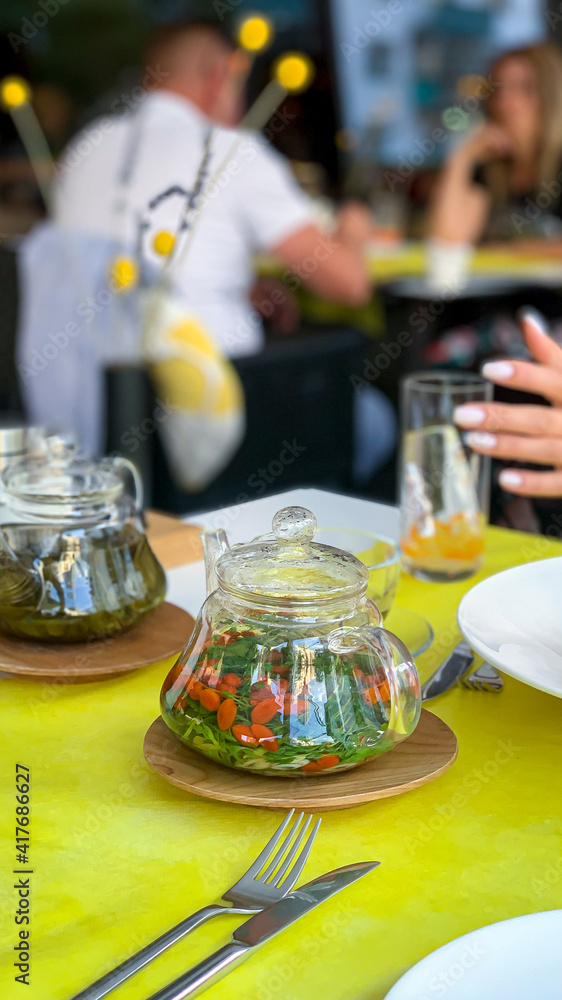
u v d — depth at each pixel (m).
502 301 2.92
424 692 0.64
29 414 2.04
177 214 1.92
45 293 1.98
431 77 3.74
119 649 0.68
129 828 0.50
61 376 1.97
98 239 1.92
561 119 2.94
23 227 3.19
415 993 0.34
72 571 0.67
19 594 0.67
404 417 0.88
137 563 0.71
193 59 2.06
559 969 0.36
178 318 1.77
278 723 0.49
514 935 0.37
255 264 2.70
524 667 0.57
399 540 0.92
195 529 0.97
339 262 2.42
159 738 0.56
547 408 0.90
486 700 0.64
